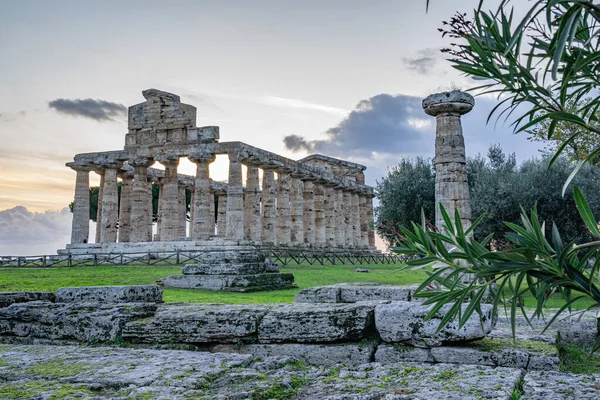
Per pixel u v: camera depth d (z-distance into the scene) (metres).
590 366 7.32
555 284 3.55
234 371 5.38
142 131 45.00
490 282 3.93
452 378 5.16
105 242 44.19
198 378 5.05
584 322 8.81
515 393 4.62
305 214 51.59
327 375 5.56
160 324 7.93
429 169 44.38
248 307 8.30
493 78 3.82
